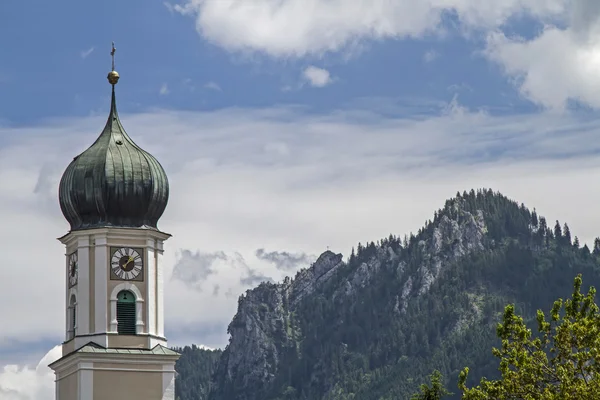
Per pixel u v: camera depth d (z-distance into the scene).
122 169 189.25
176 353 186.12
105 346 184.00
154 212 191.12
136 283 187.12
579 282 133.00
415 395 144.50
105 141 191.75
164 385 185.25
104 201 188.38
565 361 129.88
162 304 189.00
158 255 189.50
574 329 129.12
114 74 194.75
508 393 130.25
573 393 125.31
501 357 132.25
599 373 126.88
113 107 194.38
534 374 130.12
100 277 185.88
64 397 187.50
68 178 189.75
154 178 190.25
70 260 190.25
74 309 188.38
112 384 183.62
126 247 187.62
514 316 133.00
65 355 186.12
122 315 186.12
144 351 185.00
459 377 136.00
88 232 187.12
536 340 131.88
